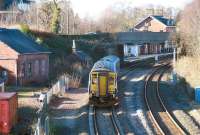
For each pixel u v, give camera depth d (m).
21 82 39.28
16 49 38.81
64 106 32.88
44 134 21.52
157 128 27.19
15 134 23.03
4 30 41.94
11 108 23.25
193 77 44.34
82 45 63.34
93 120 28.58
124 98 37.81
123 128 26.81
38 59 42.41
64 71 47.31
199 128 27.52
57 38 59.00
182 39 61.22
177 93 41.25
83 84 44.94
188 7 60.66
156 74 56.53
